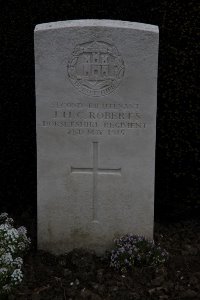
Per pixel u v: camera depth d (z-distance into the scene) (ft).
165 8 16.21
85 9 16.53
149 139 14.08
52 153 14.30
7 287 12.62
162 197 17.93
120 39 13.51
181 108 16.90
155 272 13.58
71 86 13.85
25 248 14.61
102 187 14.48
